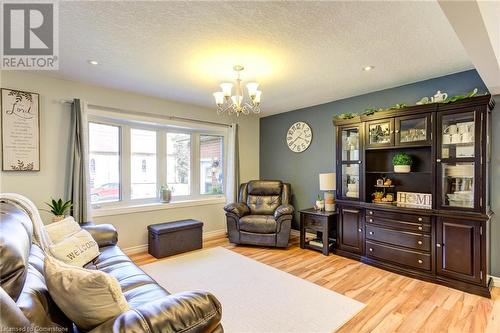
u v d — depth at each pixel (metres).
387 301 2.36
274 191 4.60
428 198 2.96
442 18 1.87
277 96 3.90
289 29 2.03
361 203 3.38
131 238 3.79
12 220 1.16
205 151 4.81
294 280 2.80
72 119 3.24
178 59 2.58
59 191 3.19
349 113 3.74
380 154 3.59
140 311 1.02
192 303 1.10
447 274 2.66
